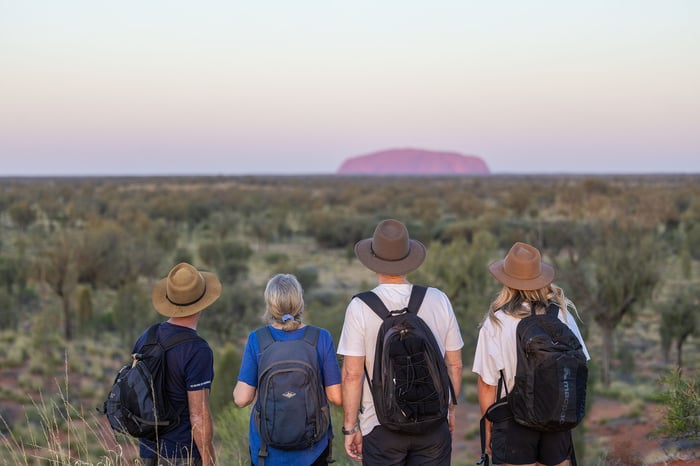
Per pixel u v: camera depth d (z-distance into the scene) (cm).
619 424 1436
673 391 588
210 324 2691
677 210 5134
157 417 359
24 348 2314
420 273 1720
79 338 2694
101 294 3419
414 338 337
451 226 5391
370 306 360
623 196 5741
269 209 8738
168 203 7812
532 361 336
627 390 1902
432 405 332
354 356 357
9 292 3219
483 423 373
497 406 358
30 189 11319
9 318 2794
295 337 367
